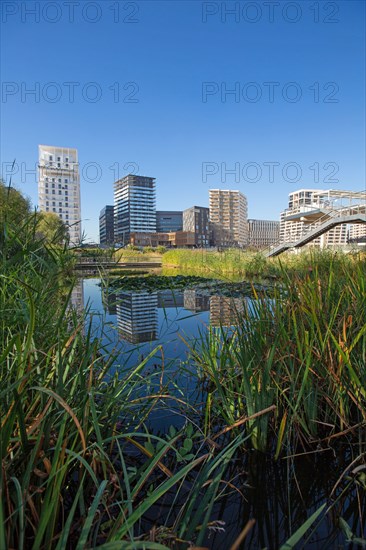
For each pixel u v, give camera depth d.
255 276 11.50
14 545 0.78
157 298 6.77
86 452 1.02
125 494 1.08
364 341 1.41
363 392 1.29
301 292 1.76
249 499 1.13
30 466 0.72
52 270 1.42
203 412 1.73
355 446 1.36
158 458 0.89
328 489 1.18
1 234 1.61
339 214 17.14
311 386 1.40
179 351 2.80
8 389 0.72
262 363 1.49
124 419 1.58
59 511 0.88
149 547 0.58
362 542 0.92
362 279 1.68
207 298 6.59
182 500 1.12
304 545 0.94
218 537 0.97
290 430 1.36
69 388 1.16
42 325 1.30
